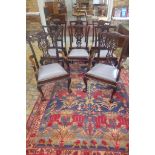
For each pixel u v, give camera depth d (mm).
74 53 2674
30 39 2172
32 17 4145
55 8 6160
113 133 1744
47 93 2408
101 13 6387
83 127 1824
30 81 2674
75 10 6809
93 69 2178
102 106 2123
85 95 2336
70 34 2844
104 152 1555
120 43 2607
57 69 2186
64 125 1856
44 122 1903
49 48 2762
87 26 2789
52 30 2637
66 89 2482
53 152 1569
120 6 3740
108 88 2473
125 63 3023
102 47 2615
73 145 1628
